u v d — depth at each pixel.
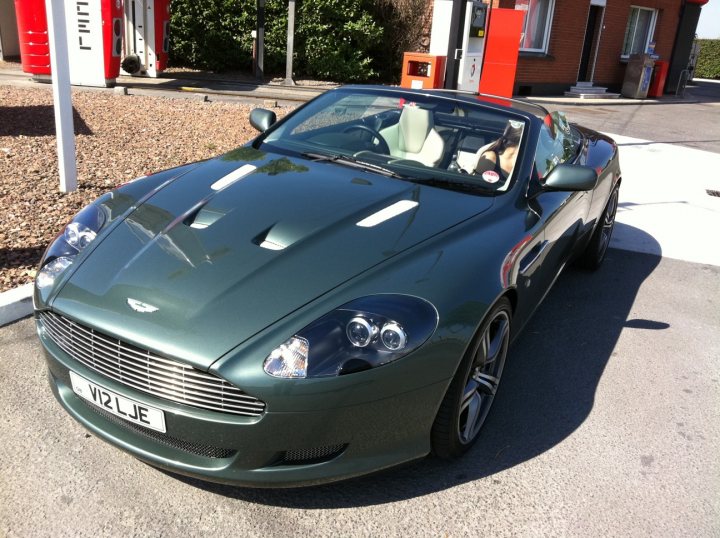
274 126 3.90
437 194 3.10
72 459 2.58
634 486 2.71
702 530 2.49
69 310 2.33
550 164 3.71
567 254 4.05
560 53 17.78
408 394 2.26
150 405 2.21
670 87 21.73
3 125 7.30
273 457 2.21
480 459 2.80
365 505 2.47
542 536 2.39
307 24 15.66
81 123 7.76
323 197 2.93
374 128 3.66
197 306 2.24
